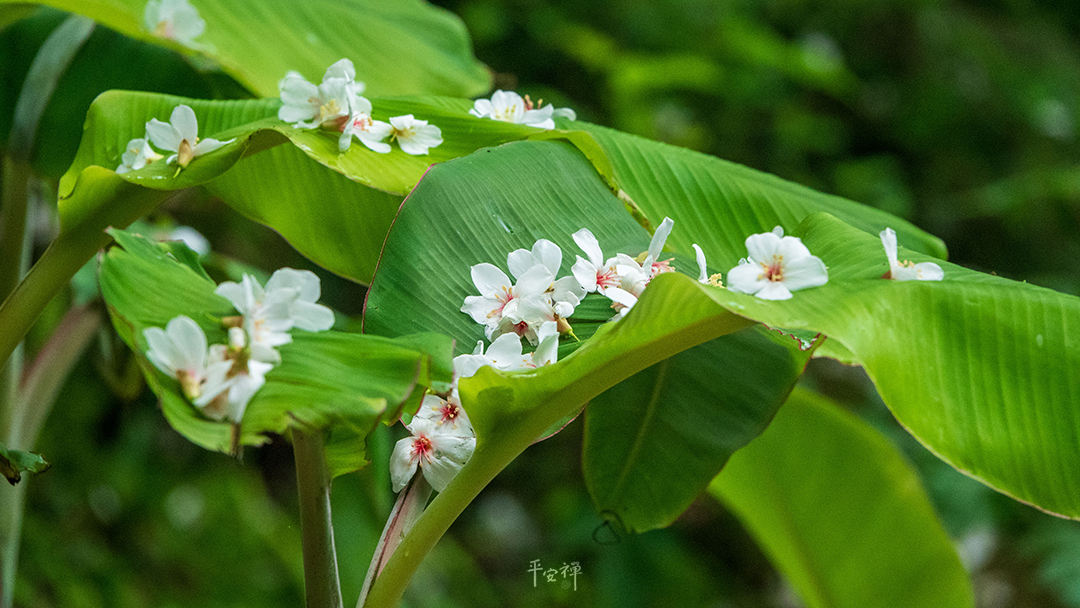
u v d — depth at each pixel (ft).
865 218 4.92
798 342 4.55
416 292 4.33
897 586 5.67
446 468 4.29
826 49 17.48
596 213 4.56
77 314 5.30
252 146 4.42
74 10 4.81
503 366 4.26
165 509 10.80
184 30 4.92
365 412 3.94
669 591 12.55
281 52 5.16
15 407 5.09
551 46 15.87
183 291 4.09
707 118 16.71
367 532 5.32
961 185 17.80
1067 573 10.43
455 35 5.62
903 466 5.56
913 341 4.18
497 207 4.44
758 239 4.15
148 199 4.33
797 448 5.62
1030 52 19.26
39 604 9.18
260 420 3.93
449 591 11.78
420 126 4.52
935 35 18.56
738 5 17.80
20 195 5.05
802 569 5.96
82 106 5.08
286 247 12.41
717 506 14.58
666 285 4.04
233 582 10.45
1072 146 17.99
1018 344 4.22
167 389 3.95
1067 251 16.49
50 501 10.30
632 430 4.54
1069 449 4.16
